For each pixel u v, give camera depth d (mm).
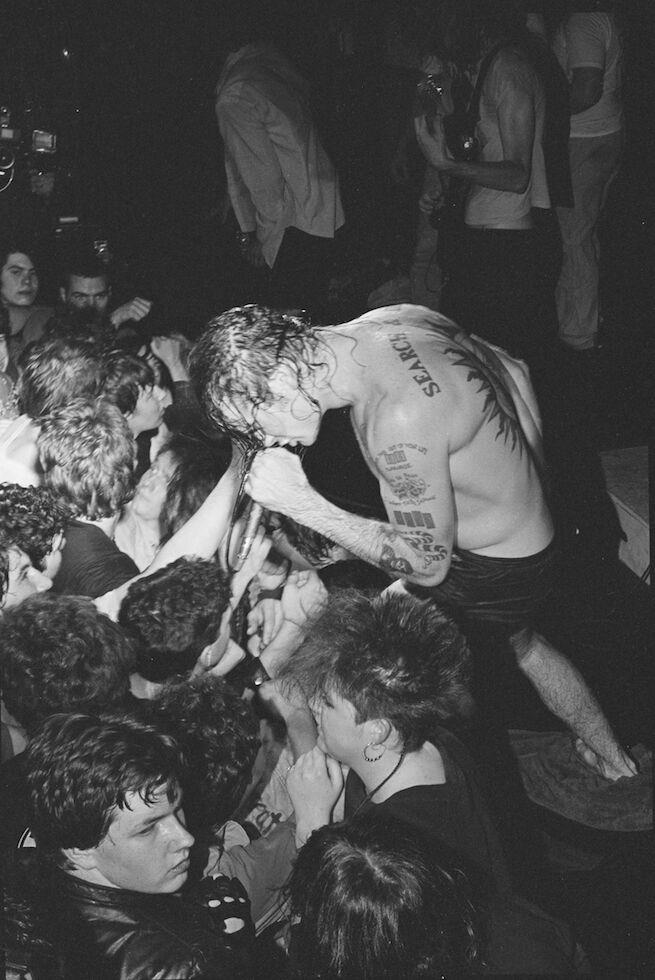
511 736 3305
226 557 3074
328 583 3238
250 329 2760
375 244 5691
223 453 3260
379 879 1640
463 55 4695
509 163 4652
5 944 1702
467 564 3084
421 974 1629
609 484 4477
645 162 6062
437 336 2916
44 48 6398
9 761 2096
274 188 5336
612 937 2615
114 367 3381
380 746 2037
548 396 5000
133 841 1752
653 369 5062
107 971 1663
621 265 5770
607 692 3588
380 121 6051
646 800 3057
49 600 2334
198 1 6695
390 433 2764
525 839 2951
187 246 6195
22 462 3080
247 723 2236
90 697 2191
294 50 6180
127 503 3053
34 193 5801
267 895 2225
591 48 4859
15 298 4570
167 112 7129
